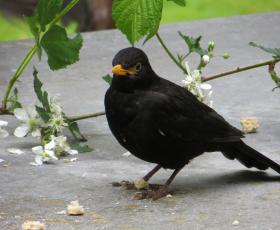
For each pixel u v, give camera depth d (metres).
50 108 10.97
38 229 8.48
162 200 9.57
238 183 10.08
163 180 10.30
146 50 16.06
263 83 14.23
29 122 10.97
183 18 22.47
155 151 9.60
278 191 9.77
